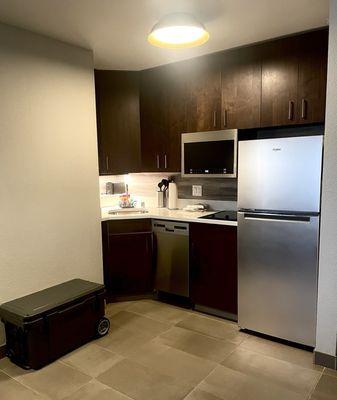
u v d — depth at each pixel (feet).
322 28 8.07
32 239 8.30
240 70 9.36
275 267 8.04
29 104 8.05
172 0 6.64
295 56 8.48
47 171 8.55
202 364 7.39
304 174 7.41
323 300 7.13
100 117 10.95
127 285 10.83
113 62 10.41
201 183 11.53
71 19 7.43
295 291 7.84
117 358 7.72
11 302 7.73
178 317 9.76
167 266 10.50
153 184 12.61
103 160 11.03
